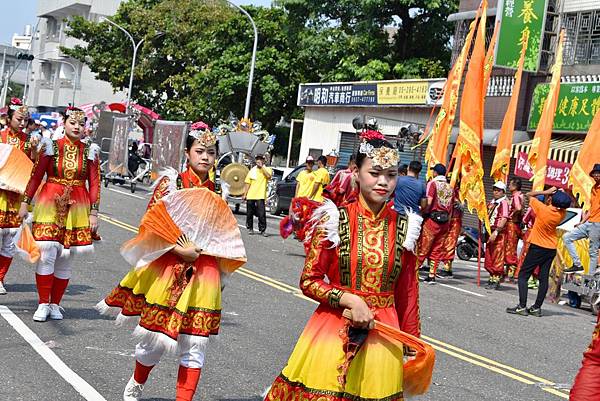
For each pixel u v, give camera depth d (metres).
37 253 8.16
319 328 4.21
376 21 37.06
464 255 21.11
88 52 51.94
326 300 4.15
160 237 5.42
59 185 8.23
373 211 4.28
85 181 8.42
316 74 40.06
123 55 50.53
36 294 9.62
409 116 29.72
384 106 30.80
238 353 7.86
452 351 9.06
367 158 4.21
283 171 30.89
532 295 15.21
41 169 8.17
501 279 15.45
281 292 11.55
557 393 7.67
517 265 16.36
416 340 4.13
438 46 37.91
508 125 18.06
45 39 72.38
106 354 7.32
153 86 49.91
